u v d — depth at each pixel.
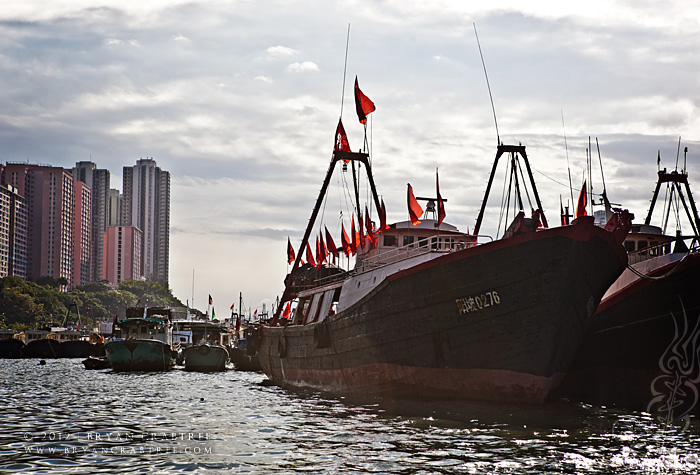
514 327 29.30
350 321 36.88
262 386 49.50
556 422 26.50
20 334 148.62
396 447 22.17
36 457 21.47
